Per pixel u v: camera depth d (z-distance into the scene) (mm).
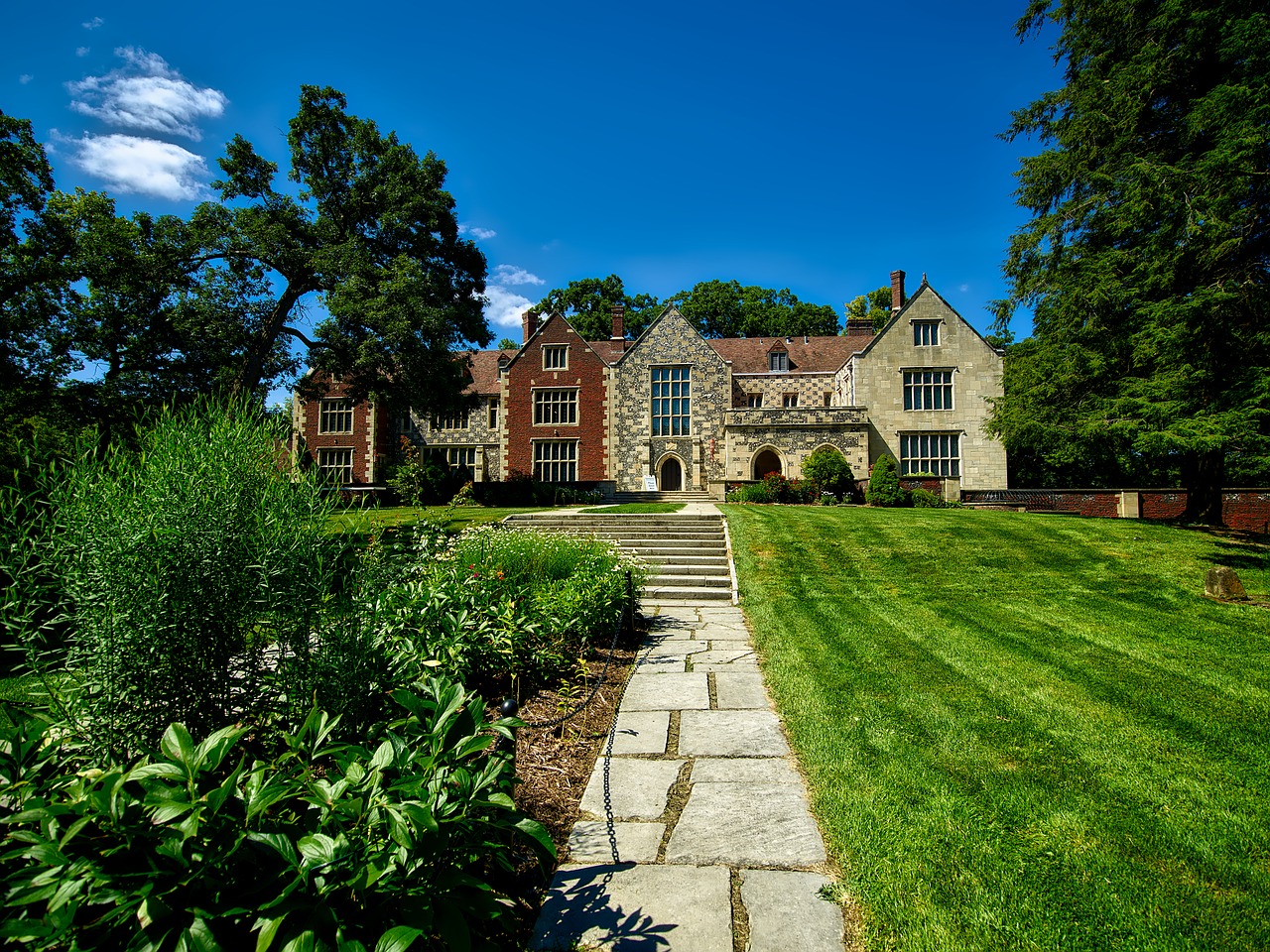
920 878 2980
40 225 16844
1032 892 2873
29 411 16828
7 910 1775
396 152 20297
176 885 1775
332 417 34969
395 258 19422
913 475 23984
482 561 7410
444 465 27891
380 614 4238
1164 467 37219
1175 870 3045
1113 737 4609
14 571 2840
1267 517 20359
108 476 3025
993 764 4188
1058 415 15914
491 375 37781
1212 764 4188
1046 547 12656
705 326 62062
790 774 4184
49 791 2291
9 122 15773
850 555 12266
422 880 2143
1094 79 14672
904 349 28625
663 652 7230
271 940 1729
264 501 3268
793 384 33875
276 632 3414
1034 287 16344
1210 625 8086
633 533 14062
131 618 2816
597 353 33688
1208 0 12562
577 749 4574
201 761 2062
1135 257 13359
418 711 2721
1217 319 12109
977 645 7164
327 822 2057
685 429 31906
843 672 6191
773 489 24234
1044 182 15984
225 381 18328
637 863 3156
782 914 2748
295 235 19406
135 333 18047
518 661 5547
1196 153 13492
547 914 2752
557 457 33188
